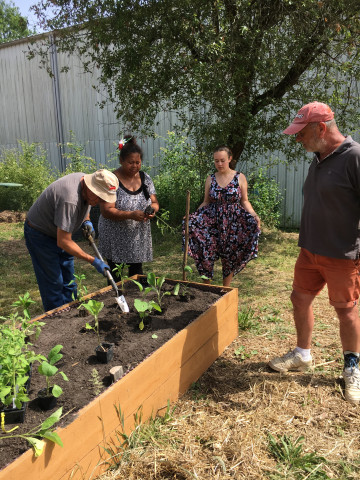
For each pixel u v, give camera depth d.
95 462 1.97
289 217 9.70
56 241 3.30
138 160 3.57
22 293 5.32
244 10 5.95
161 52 6.48
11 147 14.82
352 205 2.48
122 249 3.75
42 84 13.34
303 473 2.08
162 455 2.16
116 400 2.08
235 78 6.28
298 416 2.54
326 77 6.55
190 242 4.03
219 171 4.00
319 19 5.91
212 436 2.35
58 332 2.82
